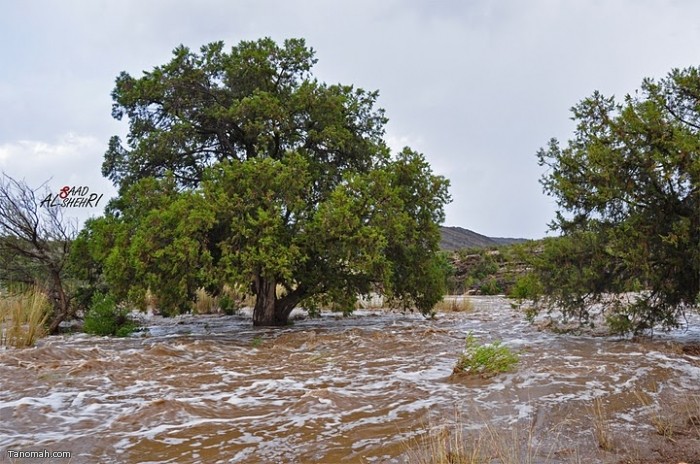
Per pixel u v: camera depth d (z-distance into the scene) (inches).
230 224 514.9
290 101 603.5
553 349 374.3
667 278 418.0
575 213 446.6
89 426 201.2
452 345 410.9
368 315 753.6
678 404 227.8
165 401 223.9
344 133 616.1
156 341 453.1
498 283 1301.7
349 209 521.7
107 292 608.1
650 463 164.7
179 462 167.3
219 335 505.0
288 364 335.3
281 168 523.5
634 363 312.7
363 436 189.8
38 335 474.9
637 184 410.6
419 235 592.4
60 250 608.1
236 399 241.3
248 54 613.3
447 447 176.7
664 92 424.8
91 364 312.5
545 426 199.9
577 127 444.5
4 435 190.7
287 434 192.4
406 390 254.2
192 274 493.4
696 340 423.2
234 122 610.9
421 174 598.9
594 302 463.8
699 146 377.7
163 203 525.7
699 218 385.7
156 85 605.3
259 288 605.0
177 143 608.4
